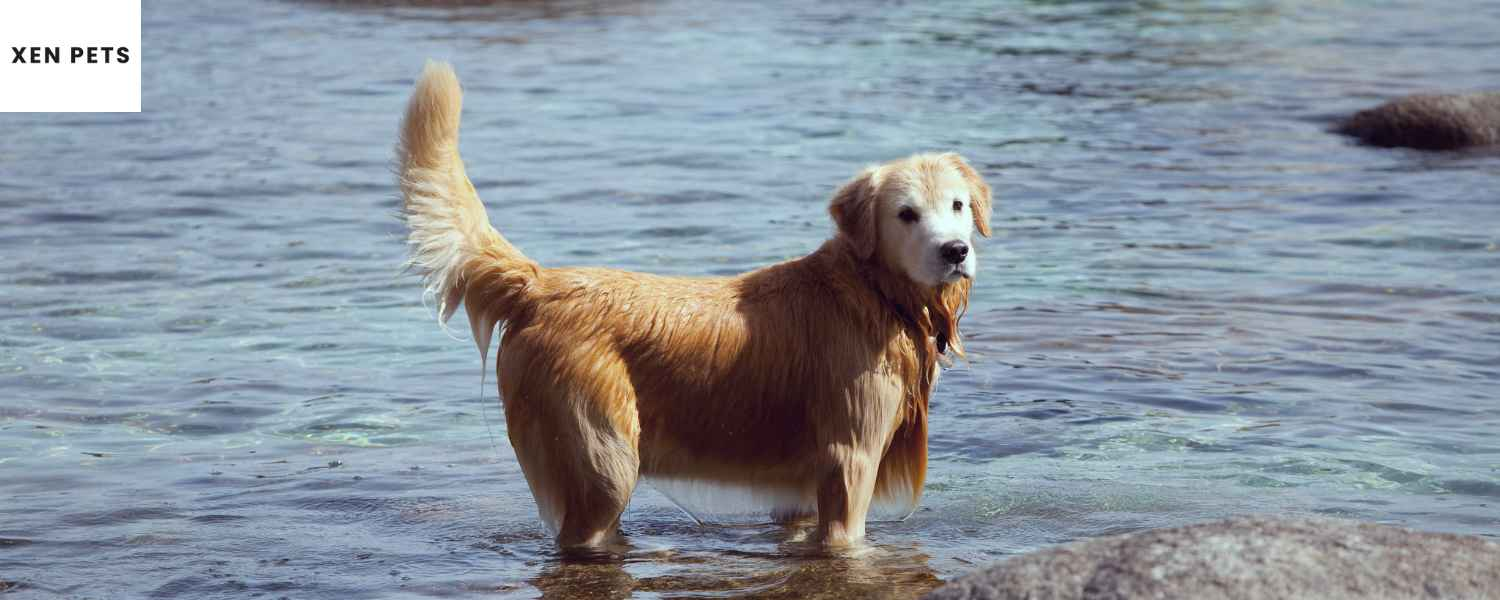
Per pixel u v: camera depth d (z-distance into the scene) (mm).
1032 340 10727
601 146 18875
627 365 6645
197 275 12672
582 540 6730
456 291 6840
